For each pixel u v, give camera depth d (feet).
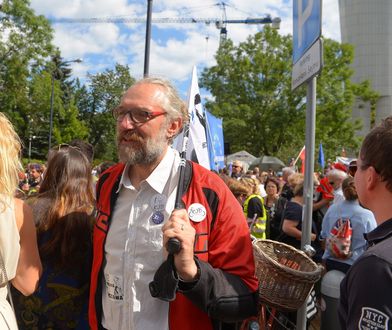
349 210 13.24
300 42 9.12
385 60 263.90
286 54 108.17
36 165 35.58
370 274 4.01
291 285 7.76
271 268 7.77
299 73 9.22
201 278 5.41
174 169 6.45
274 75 106.73
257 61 107.96
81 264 7.97
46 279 7.91
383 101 260.62
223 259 5.95
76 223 7.89
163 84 6.45
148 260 6.16
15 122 104.42
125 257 6.27
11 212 5.90
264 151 112.47
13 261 5.95
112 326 6.40
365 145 4.93
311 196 8.68
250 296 5.91
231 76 110.52
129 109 6.20
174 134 6.61
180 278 5.41
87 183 8.40
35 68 94.48
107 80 117.91
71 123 142.20
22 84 95.45
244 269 6.00
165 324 6.07
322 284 12.30
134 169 6.64
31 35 90.22
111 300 6.40
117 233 6.48
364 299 3.98
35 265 6.46
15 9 87.15
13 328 5.91
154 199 6.30
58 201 7.98
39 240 7.96
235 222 6.14
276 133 108.78
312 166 8.60
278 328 11.22
